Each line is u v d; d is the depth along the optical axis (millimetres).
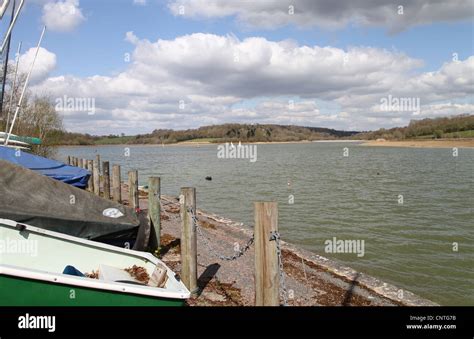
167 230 12336
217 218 16016
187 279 7098
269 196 24016
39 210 6926
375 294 8312
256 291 4871
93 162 16609
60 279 4840
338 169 42875
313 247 13109
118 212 7820
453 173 37031
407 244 13500
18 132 24969
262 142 125438
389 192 25344
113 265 6684
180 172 40219
